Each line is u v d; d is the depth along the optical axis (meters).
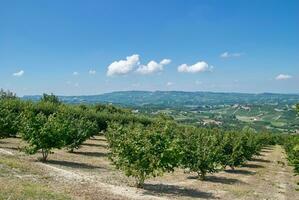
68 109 73.06
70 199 17.53
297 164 21.58
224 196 24.69
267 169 45.19
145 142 23.77
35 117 32.97
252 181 33.59
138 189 23.75
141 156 23.61
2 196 15.86
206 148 32.31
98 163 34.47
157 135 24.23
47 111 68.69
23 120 33.56
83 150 45.22
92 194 19.83
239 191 27.16
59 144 32.53
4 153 32.41
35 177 22.31
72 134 41.03
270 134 113.19
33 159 31.94
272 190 29.72
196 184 28.88
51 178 23.00
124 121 77.69
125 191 22.42
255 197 25.52
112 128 37.56
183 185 27.69
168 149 23.55
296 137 22.67
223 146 39.66
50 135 31.70
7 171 22.25
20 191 17.22
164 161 23.58
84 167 30.91
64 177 24.08
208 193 25.19
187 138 35.59
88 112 74.25
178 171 35.69
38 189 18.31
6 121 40.78
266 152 79.06
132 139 24.05
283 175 40.84
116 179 26.53
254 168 45.09
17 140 46.91
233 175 36.81
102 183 24.11
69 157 37.12
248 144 46.75
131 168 23.62
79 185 22.14
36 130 31.77
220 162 38.25
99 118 72.81
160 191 23.95
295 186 33.62
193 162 31.38
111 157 25.81
